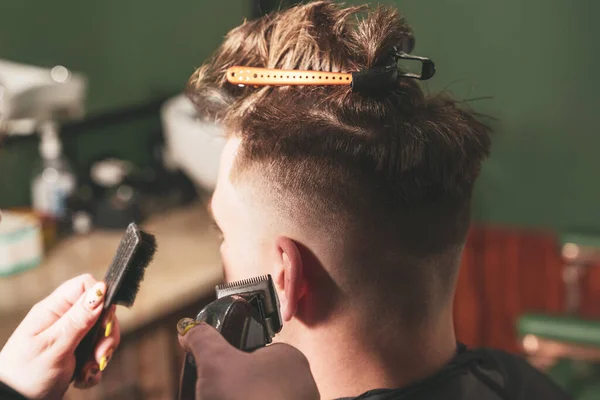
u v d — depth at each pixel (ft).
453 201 2.89
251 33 3.11
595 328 6.78
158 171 8.61
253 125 2.81
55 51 7.78
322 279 2.82
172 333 6.68
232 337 2.47
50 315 3.19
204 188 8.27
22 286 6.49
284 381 2.39
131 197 7.86
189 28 9.20
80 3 7.96
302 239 2.79
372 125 2.78
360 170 2.74
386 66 2.87
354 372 2.89
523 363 3.60
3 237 6.57
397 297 2.85
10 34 7.34
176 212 8.17
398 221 2.79
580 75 9.12
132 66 8.64
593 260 7.73
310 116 2.79
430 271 2.89
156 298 6.34
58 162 7.61
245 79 2.86
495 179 9.70
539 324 6.96
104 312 3.17
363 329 2.86
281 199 2.78
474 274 10.02
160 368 6.63
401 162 2.74
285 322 2.90
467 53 9.45
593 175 9.36
